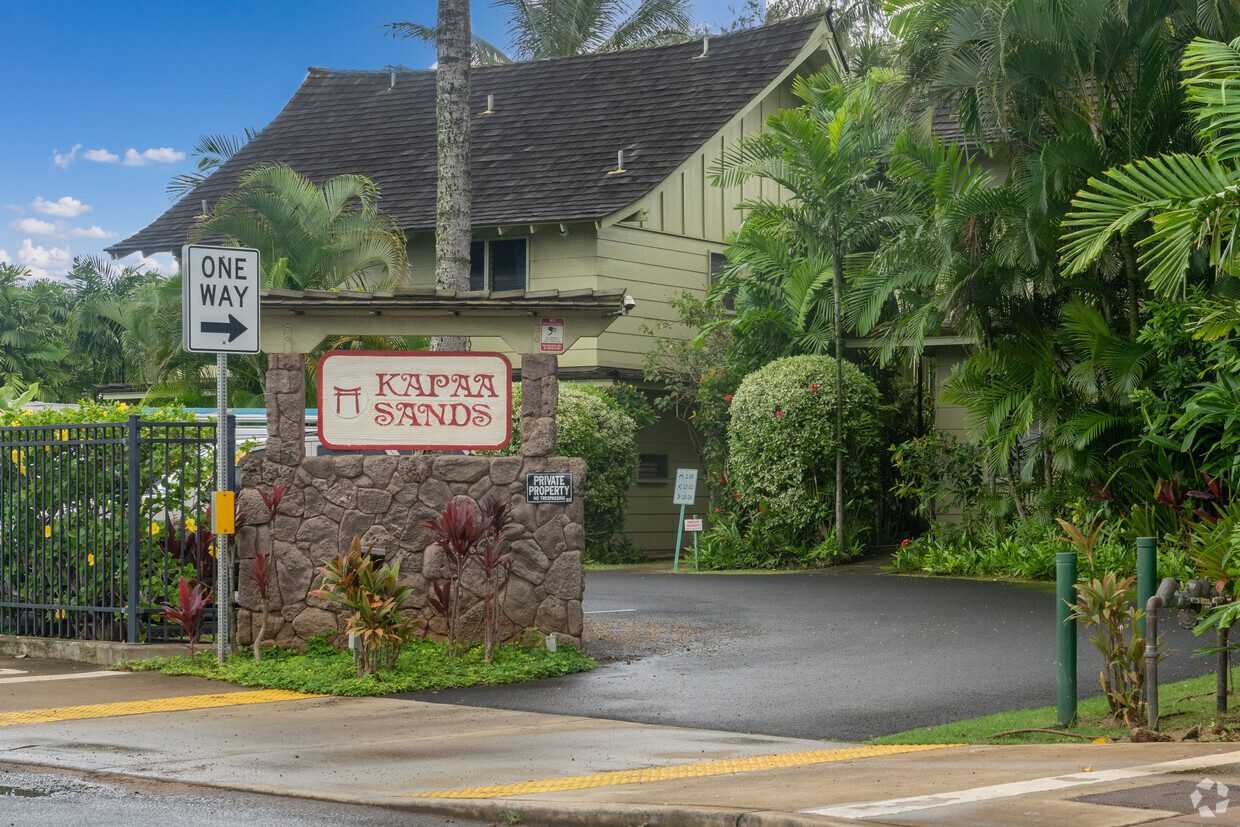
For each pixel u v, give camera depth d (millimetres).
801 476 19312
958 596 14445
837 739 7395
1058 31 14961
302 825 5590
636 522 25266
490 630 10039
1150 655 7145
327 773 6551
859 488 19547
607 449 22172
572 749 7090
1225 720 7297
